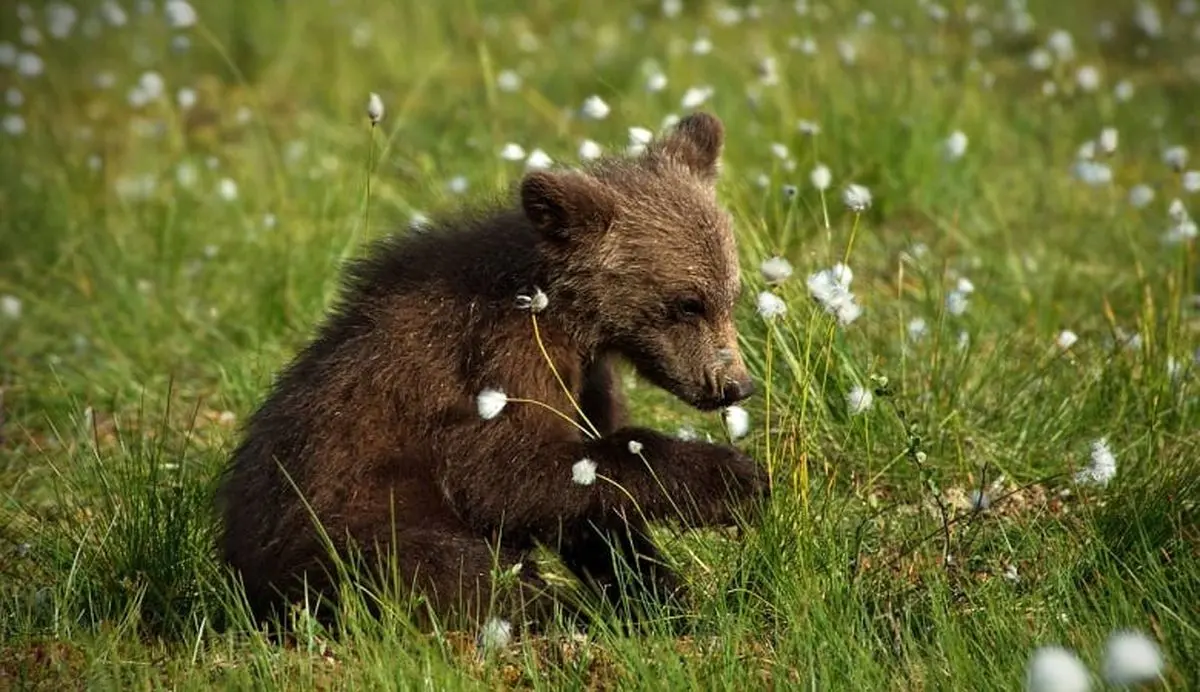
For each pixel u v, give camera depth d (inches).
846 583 375.6
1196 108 843.4
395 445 402.6
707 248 420.5
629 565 412.2
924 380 498.9
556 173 414.6
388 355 405.1
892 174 703.7
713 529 421.1
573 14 1059.3
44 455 486.9
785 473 410.3
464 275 413.4
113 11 931.3
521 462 397.7
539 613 395.9
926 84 784.3
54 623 387.2
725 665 347.6
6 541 447.8
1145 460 449.1
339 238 633.0
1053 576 379.2
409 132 809.5
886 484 456.8
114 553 418.3
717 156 458.9
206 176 773.9
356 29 1019.9
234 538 405.4
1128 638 269.7
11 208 742.5
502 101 877.8
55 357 600.1
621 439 401.1
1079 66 906.1
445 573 386.3
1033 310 577.3
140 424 476.7
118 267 666.8
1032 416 484.4
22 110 924.6
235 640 383.9
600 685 358.6
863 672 339.9
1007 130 783.1
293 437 402.9
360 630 358.9
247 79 981.8
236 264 668.7
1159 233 658.2
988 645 351.3
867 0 953.5
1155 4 1020.5
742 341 478.6
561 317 417.1
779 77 730.8
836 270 408.8
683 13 1047.6
